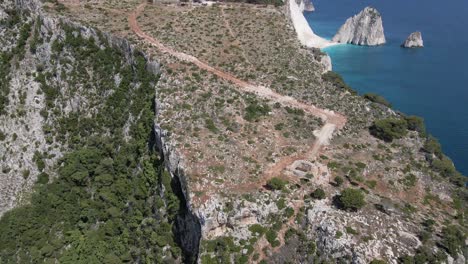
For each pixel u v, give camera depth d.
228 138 84.19
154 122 88.56
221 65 110.25
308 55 121.31
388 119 93.25
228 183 73.06
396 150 87.94
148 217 81.50
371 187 76.69
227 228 68.06
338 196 72.31
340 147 86.38
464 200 79.12
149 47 110.75
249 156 80.19
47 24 112.50
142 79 104.25
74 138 100.69
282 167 78.44
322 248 64.81
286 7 161.88
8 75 107.44
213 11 140.50
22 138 100.19
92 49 111.00
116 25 121.31
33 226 88.25
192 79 101.06
